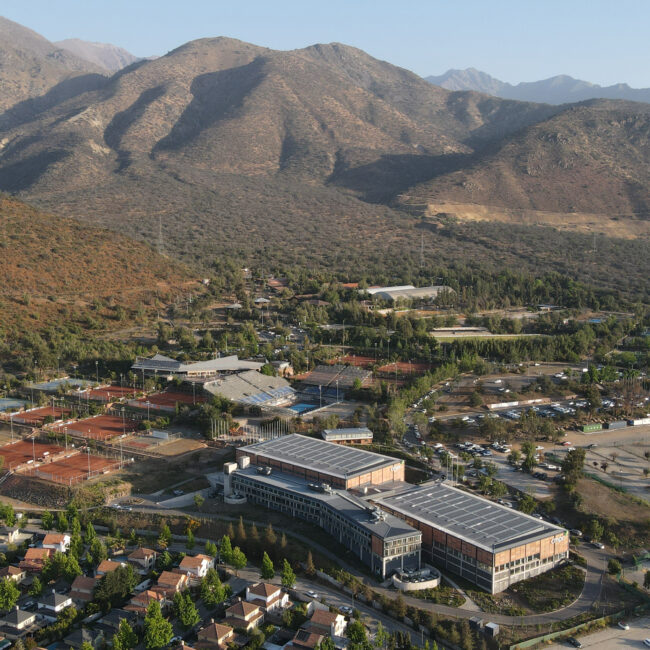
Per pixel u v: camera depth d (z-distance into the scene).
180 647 144.25
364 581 173.38
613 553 189.88
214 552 179.75
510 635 154.25
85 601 164.38
